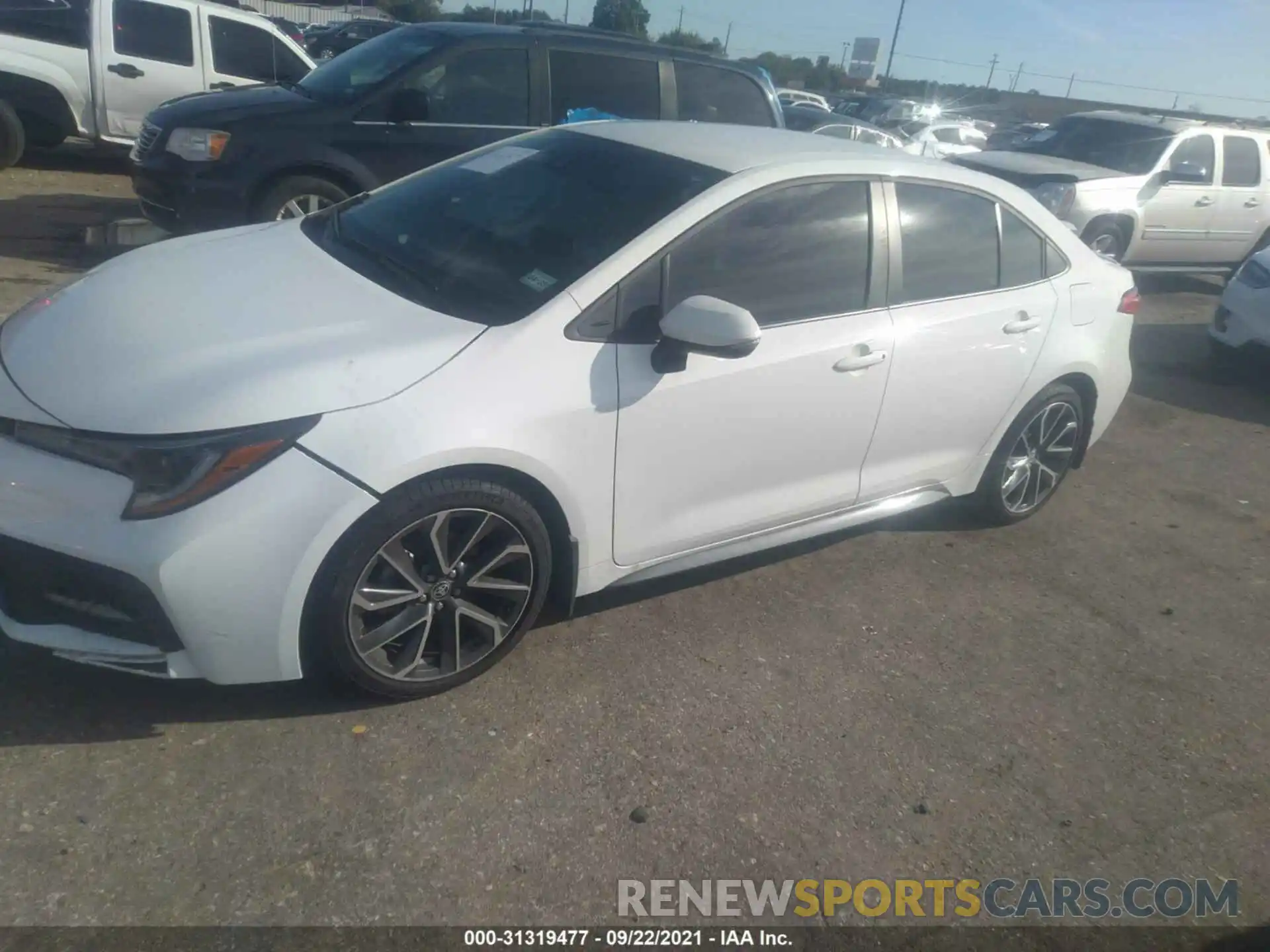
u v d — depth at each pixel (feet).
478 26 23.53
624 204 11.18
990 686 11.80
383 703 9.97
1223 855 9.70
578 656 11.17
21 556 8.50
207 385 8.64
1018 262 14.14
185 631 8.46
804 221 11.76
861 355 12.11
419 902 7.93
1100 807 10.11
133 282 10.55
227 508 8.32
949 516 16.12
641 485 10.75
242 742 9.23
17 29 31.37
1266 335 24.06
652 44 24.90
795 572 13.73
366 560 9.02
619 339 10.29
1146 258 34.01
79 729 9.14
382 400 8.93
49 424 8.55
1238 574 15.40
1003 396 14.11
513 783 9.22
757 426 11.39
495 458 9.37
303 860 8.13
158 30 33.30
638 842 8.80
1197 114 51.55
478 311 10.09
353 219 12.52
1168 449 20.47
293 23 101.71
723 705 10.71
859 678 11.58
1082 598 14.10
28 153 36.04
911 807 9.72
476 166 13.03
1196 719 11.73
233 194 21.26
